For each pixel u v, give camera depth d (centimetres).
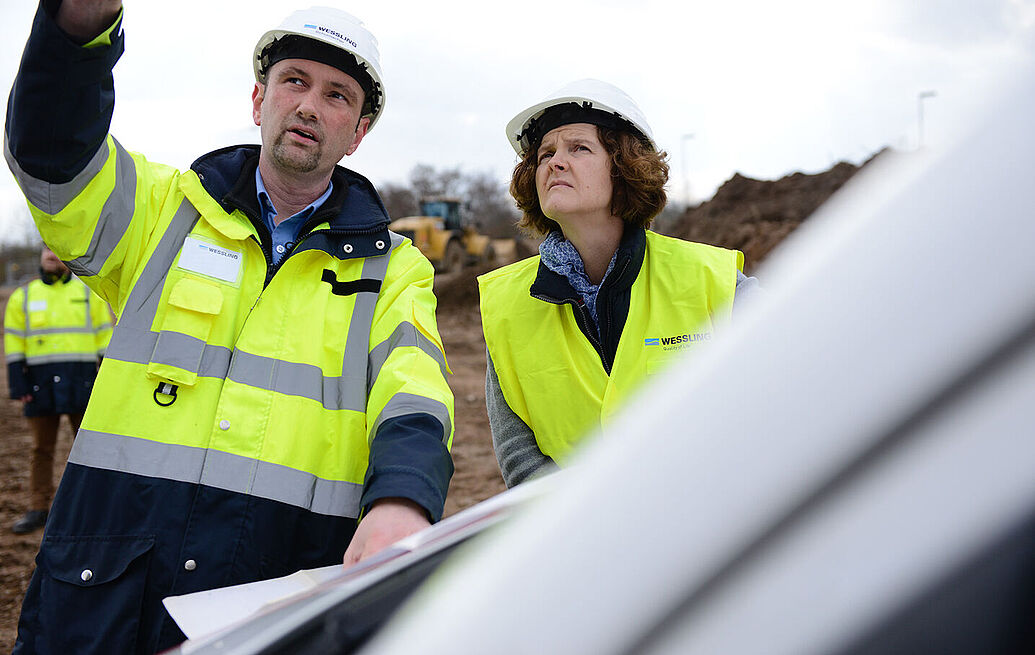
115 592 165
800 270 46
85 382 549
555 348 203
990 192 40
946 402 36
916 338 38
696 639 38
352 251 193
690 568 40
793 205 2017
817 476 38
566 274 204
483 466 682
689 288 198
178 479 171
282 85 196
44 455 543
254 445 175
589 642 41
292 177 196
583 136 203
